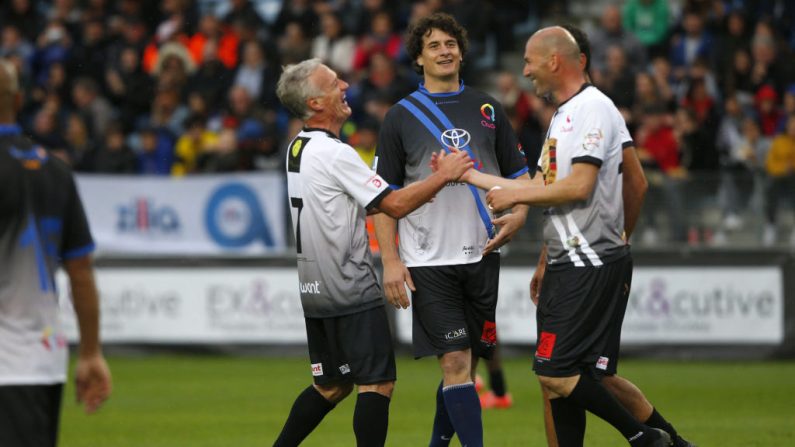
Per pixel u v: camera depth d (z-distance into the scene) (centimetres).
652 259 4512
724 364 4406
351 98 5328
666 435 1989
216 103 5700
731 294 4478
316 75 2045
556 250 1998
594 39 5303
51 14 6694
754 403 3341
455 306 2166
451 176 1962
